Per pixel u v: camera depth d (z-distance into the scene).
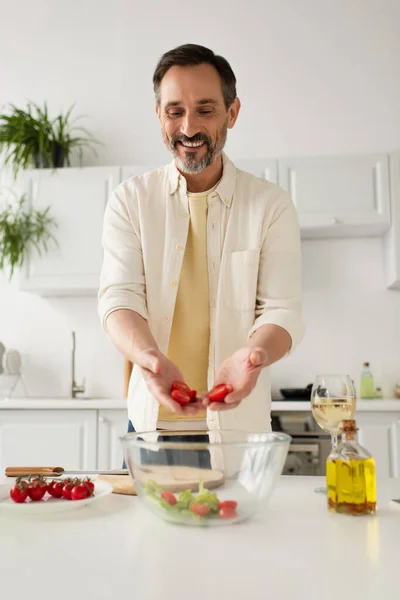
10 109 3.73
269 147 3.51
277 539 0.72
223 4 3.68
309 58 3.57
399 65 3.50
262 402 1.44
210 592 0.54
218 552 0.66
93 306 3.53
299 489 1.05
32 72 3.76
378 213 3.03
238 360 1.04
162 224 1.50
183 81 1.34
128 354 1.21
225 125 1.42
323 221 3.05
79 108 3.68
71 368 3.40
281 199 1.50
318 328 3.33
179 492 0.77
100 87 3.69
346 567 0.61
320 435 2.73
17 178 3.58
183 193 1.49
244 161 3.13
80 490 0.91
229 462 0.77
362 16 3.57
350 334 3.31
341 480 0.86
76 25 3.78
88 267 3.18
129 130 3.62
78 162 3.60
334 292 3.35
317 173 3.09
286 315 1.33
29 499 0.93
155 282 1.47
